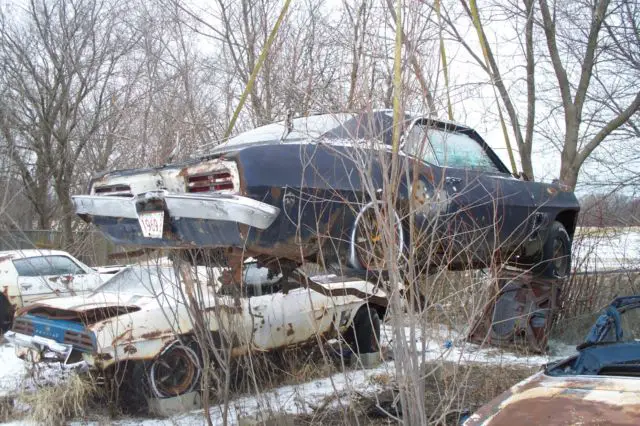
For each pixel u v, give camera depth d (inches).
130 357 201.6
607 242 342.0
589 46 366.3
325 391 229.8
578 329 314.2
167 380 209.8
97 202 164.6
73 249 397.4
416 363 127.2
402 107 134.3
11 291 317.1
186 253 176.9
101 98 577.6
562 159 369.1
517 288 288.7
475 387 216.2
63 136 567.5
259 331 232.5
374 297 257.9
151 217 151.0
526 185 234.2
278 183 149.9
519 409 116.8
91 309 207.0
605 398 115.5
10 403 211.5
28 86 595.2
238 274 159.5
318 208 157.8
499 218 201.6
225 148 184.9
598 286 331.3
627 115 355.9
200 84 362.0
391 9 139.9
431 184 179.9
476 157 221.8
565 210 260.2
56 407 197.8
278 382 239.8
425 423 126.7
